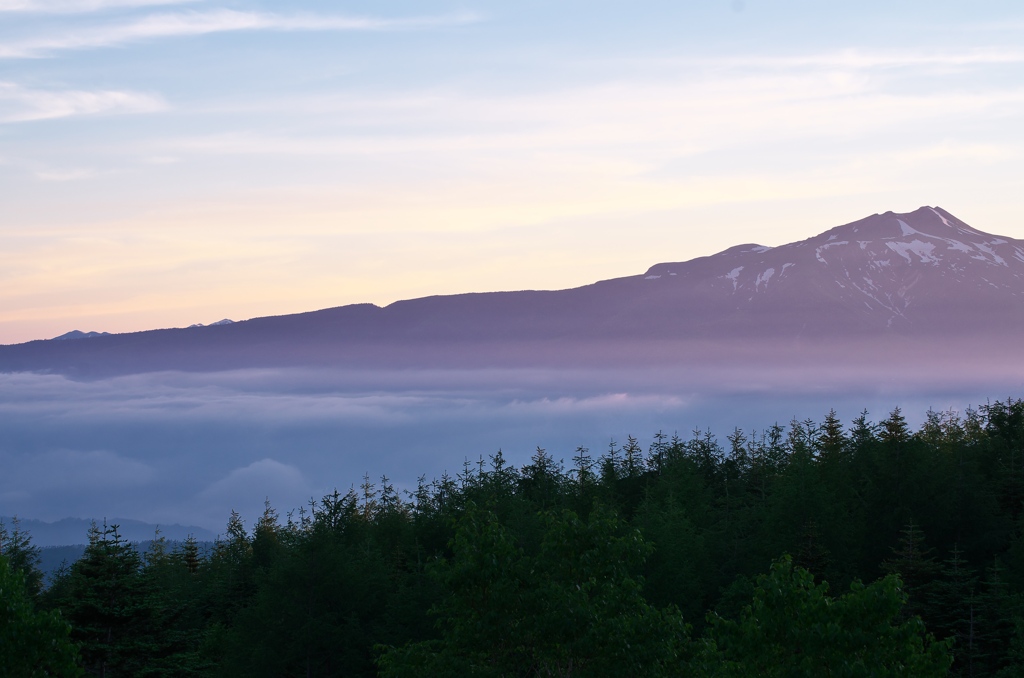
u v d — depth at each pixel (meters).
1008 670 48.16
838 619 27.02
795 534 70.50
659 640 27.58
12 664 27.62
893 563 63.66
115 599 49.50
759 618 27.81
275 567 65.94
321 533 65.75
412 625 61.97
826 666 26.72
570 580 28.86
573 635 26.91
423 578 65.56
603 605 27.78
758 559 70.25
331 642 60.31
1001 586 59.12
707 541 75.81
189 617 78.88
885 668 25.81
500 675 27.30
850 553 72.69
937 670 26.59
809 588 28.83
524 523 75.62
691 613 65.81
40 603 70.00
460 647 28.25
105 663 48.38
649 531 67.56
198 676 50.69
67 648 28.27
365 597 64.94
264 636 61.59
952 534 79.81
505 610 27.81
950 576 62.03
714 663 28.30
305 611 62.28
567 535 29.25
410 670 28.11
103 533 51.22
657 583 65.12
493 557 27.94
